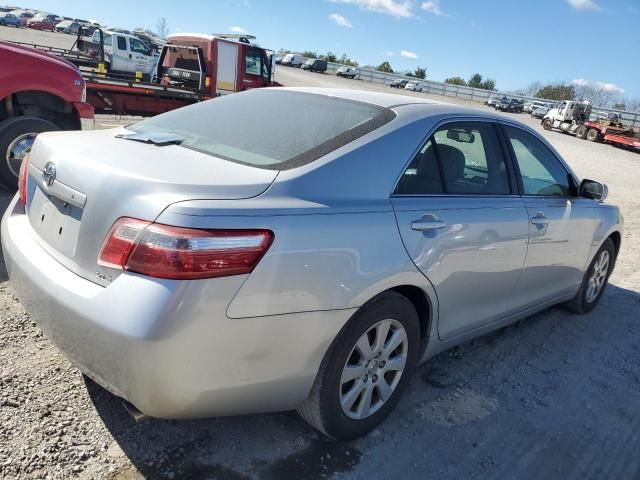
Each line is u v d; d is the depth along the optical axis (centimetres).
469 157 326
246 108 320
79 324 214
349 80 5591
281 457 263
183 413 218
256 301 216
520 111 5184
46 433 255
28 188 285
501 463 281
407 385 310
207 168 240
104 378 218
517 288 368
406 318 281
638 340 457
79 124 642
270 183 235
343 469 261
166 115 336
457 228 297
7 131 564
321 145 265
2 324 340
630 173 1853
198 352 207
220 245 206
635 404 356
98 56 1752
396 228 265
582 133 3281
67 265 234
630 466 294
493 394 344
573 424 324
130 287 205
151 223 207
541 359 400
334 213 241
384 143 275
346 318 247
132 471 242
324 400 254
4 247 283
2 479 227
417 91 5647
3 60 571
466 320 330
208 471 248
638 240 807
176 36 1511
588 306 492
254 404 236
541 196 384
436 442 290
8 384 284
